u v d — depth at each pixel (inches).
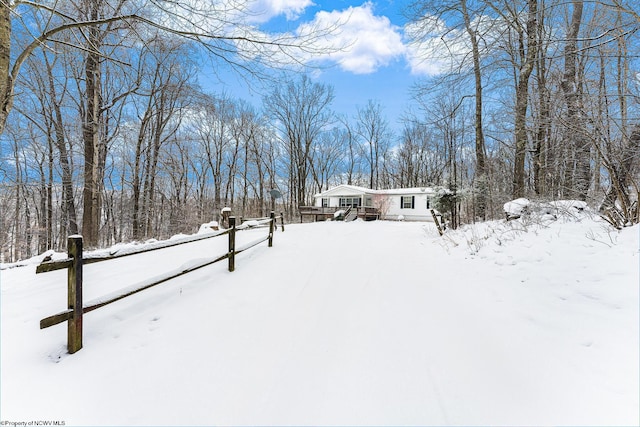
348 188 1046.4
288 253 250.4
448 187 388.2
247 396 77.3
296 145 1411.2
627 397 71.5
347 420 68.9
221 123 1168.8
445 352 97.0
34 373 85.1
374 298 146.9
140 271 185.3
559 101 227.3
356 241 331.9
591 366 84.0
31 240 717.3
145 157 692.1
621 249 135.8
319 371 87.7
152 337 107.0
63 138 509.0
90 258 101.0
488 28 282.8
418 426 67.0
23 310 129.1
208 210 1047.6
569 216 217.9
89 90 424.2
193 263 149.9
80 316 97.3
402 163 1568.7
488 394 77.0
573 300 118.1
